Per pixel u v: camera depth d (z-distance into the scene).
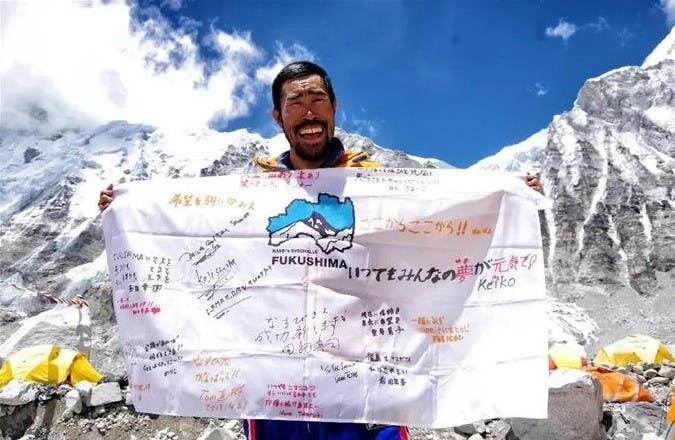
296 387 1.29
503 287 1.32
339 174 1.42
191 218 1.44
